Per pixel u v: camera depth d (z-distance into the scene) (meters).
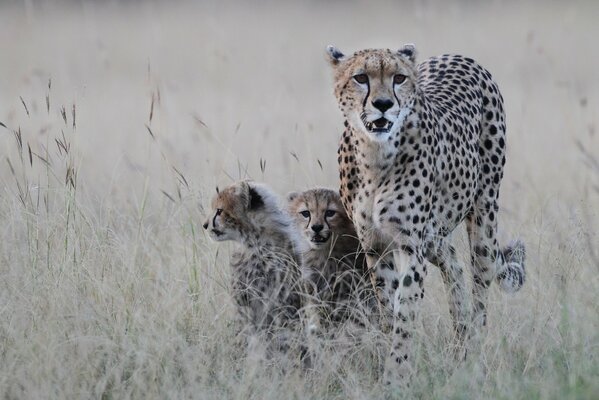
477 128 10.94
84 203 11.94
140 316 9.12
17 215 10.56
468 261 11.16
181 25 32.22
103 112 19.62
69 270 9.94
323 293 10.55
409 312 9.55
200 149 15.88
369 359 9.41
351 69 9.67
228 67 24.62
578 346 8.77
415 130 9.64
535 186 13.52
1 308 9.23
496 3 33.50
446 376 8.61
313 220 10.70
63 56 25.98
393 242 9.79
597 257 10.41
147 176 12.25
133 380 8.27
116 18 34.94
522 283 10.70
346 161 10.09
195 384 8.22
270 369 9.06
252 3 38.41
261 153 15.32
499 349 8.93
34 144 15.49
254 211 10.51
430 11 28.36
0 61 27.25
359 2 36.81
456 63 11.32
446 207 10.35
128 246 10.58
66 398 8.10
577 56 27.39
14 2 37.00
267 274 10.26
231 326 9.75
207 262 10.55
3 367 8.52
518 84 23.81
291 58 27.27
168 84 18.47
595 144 16.73
